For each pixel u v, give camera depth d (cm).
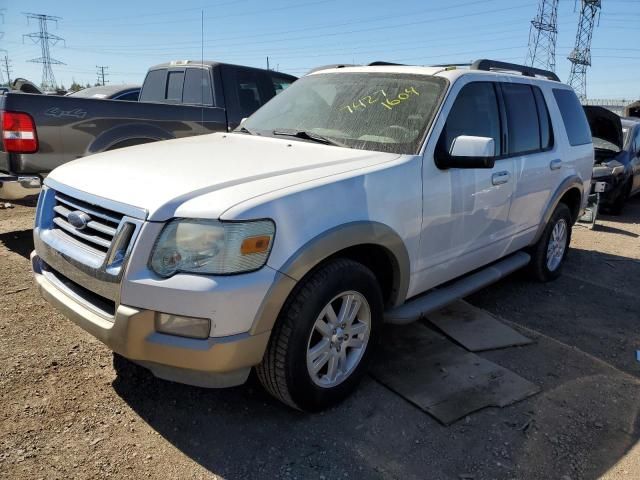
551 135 500
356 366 313
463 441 286
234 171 286
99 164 313
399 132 352
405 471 262
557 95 528
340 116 382
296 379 276
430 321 421
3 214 698
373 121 367
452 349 379
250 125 423
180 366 249
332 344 296
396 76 396
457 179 359
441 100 361
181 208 248
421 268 348
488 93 412
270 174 285
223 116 659
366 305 309
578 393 339
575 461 277
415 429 293
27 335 369
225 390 320
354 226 285
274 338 269
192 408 302
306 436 283
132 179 279
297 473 257
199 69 694
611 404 329
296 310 268
